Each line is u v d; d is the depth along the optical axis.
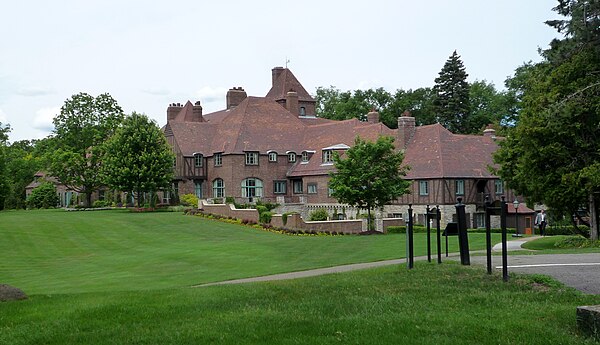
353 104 95.06
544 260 16.62
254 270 22.95
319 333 9.18
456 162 54.38
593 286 12.32
